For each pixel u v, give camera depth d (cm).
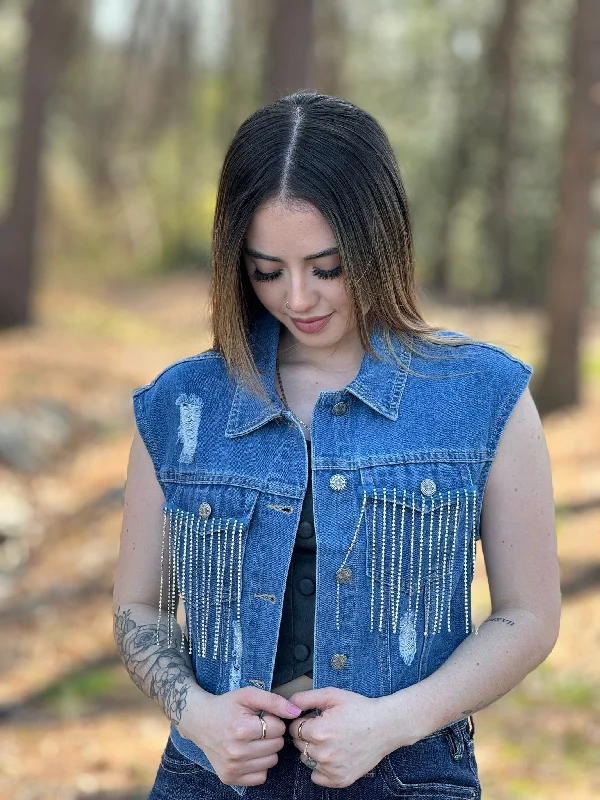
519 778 420
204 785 176
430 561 167
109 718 503
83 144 2169
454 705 161
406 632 168
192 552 173
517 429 170
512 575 170
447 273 2297
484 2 2162
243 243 167
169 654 176
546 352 1123
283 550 168
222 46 2156
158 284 1984
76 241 2042
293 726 161
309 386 178
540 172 2169
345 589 166
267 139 163
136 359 1292
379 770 168
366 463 167
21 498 841
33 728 491
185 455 176
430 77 2297
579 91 1078
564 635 565
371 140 166
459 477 167
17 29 1945
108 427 1042
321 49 2158
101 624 626
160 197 2169
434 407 169
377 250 165
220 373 179
